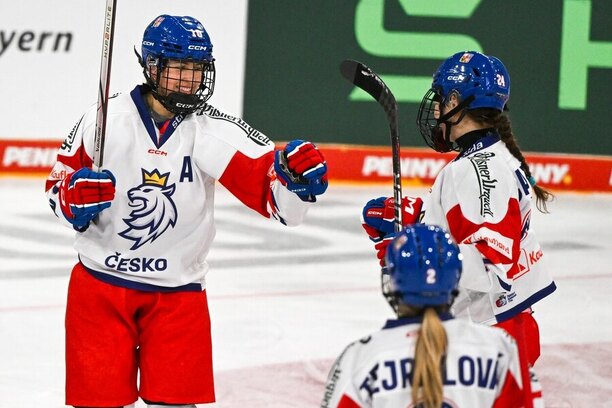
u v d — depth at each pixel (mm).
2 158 24891
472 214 8625
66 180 8789
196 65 8844
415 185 26828
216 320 15445
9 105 24703
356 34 26125
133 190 9094
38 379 12992
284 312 15953
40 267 18219
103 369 9156
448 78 9109
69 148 9227
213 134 9180
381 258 9047
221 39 25266
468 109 9031
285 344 14461
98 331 9219
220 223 21844
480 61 9086
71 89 24781
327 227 21875
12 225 21109
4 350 14016
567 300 16984
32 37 24453
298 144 8578
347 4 25984
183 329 9289
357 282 17797
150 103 9195
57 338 14617
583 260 19672
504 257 8523
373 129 26625
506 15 26469
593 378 13430
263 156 9219
